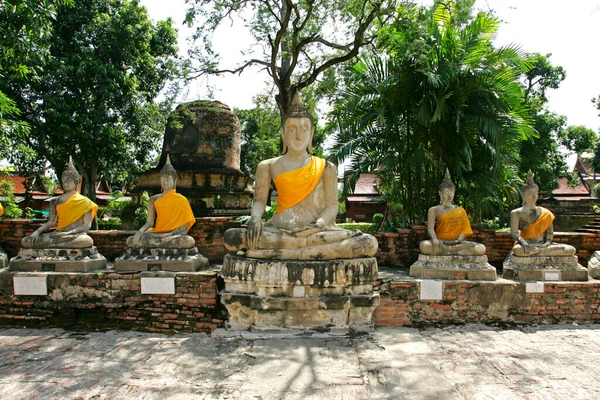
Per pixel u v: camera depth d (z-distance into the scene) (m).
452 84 10.81
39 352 6.09
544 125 24.09
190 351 6.10
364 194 36.28
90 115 17.25
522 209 8.20
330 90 17.94
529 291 7.46
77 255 7.66
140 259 7.60
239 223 9.76
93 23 17.72
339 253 6.94
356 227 24.47
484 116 10.96
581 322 7.52
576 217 21.12
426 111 10.49
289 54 17.81
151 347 6.29
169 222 8.02
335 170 7.61
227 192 16.61
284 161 7.57
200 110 17.64
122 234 9.48
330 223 7.31
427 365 5.60
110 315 7.41
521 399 4.69
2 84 14.87
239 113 20.23
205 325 7.19
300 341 6.45
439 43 11.08
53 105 16.39
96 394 4.77
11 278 7.42
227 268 7.07
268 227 7.26
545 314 7.49
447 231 8.06
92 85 17.33
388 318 7.45
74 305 7.38
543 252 7.77
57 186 27.33
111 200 27.14
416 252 9.41
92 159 18.75
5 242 9.56
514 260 7.89
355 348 6.15
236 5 15.30
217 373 5.32
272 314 6.74
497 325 7.43
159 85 20.20
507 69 11.10
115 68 17.73
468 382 5.13
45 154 18.31
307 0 14.11
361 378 5.16
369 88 11.63
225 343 6.40
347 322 6.90
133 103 18.45
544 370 5.50
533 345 6.47
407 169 11.68
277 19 15.57
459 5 12.20
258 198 7.56
